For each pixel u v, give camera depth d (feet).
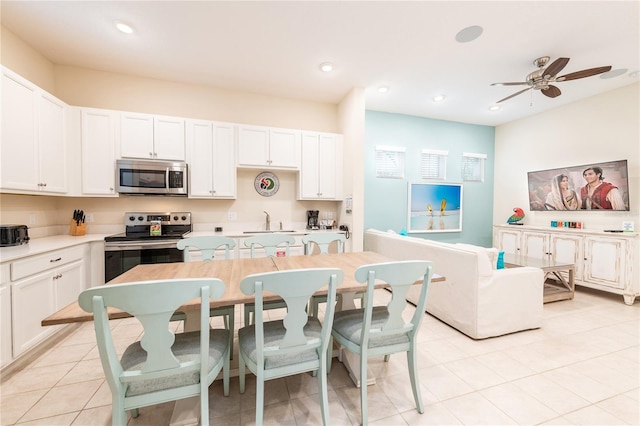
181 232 11.26
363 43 8.76
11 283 5.98
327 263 6.37
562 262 12.35
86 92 10.47
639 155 11.31
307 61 9.86
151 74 10.90
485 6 7.07
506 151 16.98
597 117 12.64
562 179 13.74
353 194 12.13
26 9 7.25
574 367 6.31
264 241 7.80
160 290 3.18
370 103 13.93
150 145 10.39
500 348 7.15
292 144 12.36
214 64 10.10
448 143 16.60
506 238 15.40
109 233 10.80
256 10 7.27
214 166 11.22
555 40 8.55
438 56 9.50
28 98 7.68
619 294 11.14
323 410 4.35
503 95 12.85
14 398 5.24
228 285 4.66
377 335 4.71
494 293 7.60
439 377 5.93
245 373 5.81
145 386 3.59
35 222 9.13
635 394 5.40
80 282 8.52
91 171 9.78
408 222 15.80
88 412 4.91
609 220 12.19
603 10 7.18
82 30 8.15
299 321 4.09
